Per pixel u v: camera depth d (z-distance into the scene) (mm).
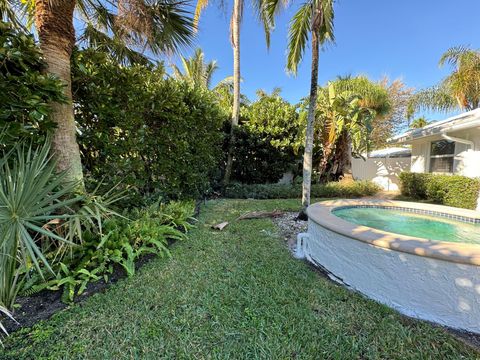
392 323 2170
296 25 5934
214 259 3377
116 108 3811
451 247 2270
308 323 2156
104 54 3586
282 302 2438
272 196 8875
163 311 2266
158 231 3631
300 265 3309
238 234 4512
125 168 4148
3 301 2119
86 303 2324
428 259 2217
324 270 3219
